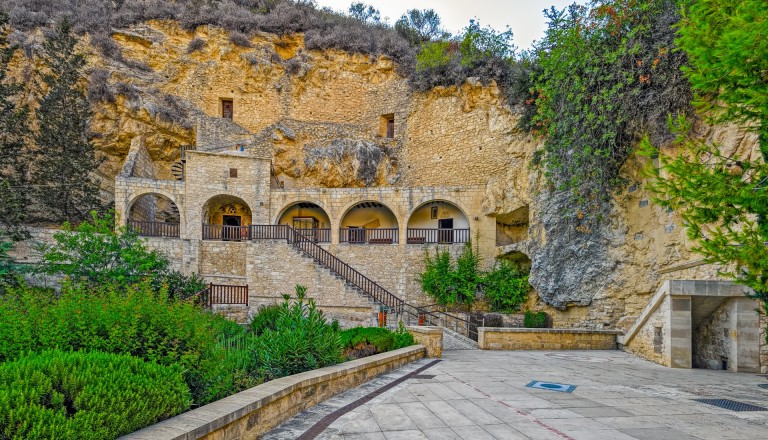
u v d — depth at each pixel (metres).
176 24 29.61
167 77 28.36
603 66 12.59
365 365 6.78
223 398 4.04
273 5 35.66
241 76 30.20
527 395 5.83
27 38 24.94
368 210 25.95
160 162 27.56
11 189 18.05
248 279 18.61
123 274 13.36
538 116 15.55
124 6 30.03
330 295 17.98
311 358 5.91
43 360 2.99
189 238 21.75
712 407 5.23
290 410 4.62
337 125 29.19
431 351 10.27
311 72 31.31
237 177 23.09
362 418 4.60
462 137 24.62
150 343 3.90
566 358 10.40
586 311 14.24
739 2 4.57
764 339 8.62
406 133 28.30
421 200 21.86
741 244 5.19
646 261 12.44
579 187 14.02
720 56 4.35
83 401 2.71
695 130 10.68
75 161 21.83
